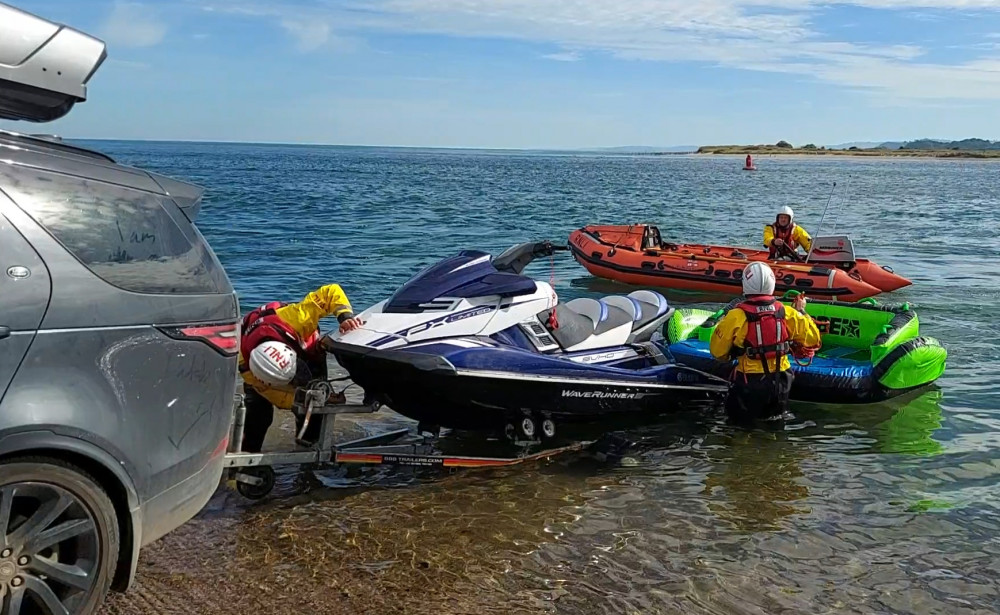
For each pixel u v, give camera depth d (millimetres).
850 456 6020
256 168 75062
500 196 38094
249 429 5402
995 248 19172
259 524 4668
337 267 14203
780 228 13695
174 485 3277
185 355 3289
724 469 5742
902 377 7078
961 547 4566
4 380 2785
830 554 4477
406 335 5328
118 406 3037
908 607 3955
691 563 4340
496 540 4543
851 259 13078
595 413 6242
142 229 3281
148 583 3908
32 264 2910
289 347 5020
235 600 3789
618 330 6727
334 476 5480
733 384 6758
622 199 37312
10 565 2846
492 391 5559
